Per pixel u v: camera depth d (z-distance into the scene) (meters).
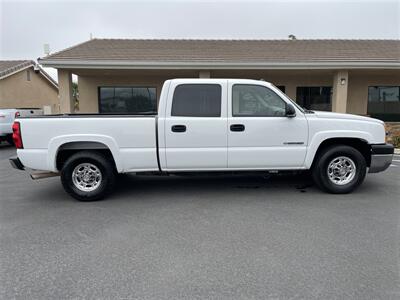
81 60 10.96
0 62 21.41
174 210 4.52
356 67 11.70
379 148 5.12
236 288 2.57
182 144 4.92
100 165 4.95
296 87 14.36
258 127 4.95
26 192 5.68
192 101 4.94
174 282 2.67
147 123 4.86
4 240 3.56
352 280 2.67
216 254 3.15
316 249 3.24
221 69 11.79
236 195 5.25
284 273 2.79
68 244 3.44
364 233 3.63
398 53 12.80
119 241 3.50
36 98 22.45
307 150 5.07
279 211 4.41
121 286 2.62
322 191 5.39
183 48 13.61
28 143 4.80
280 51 13.30
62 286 2.63
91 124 4.81
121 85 14.23
